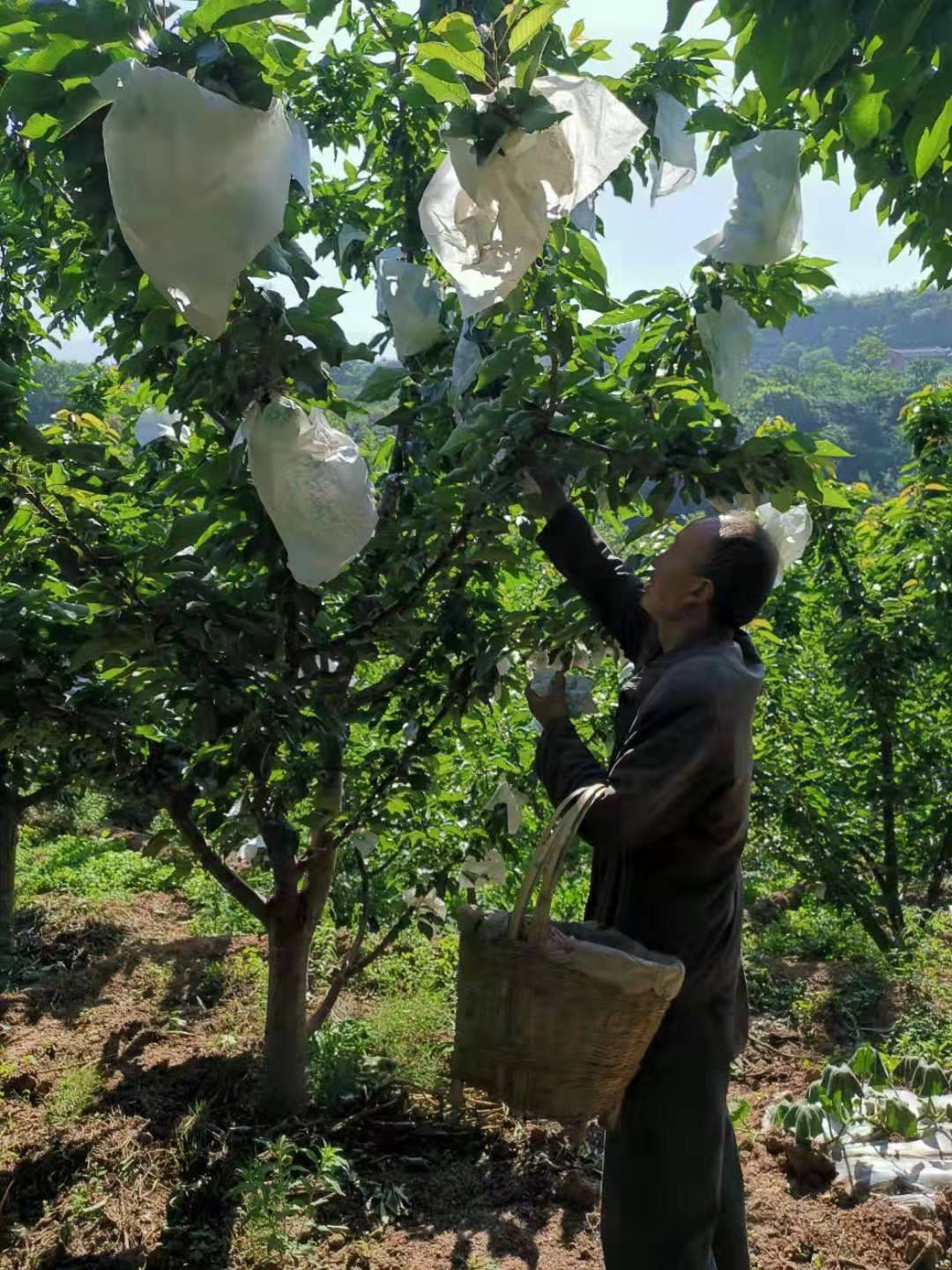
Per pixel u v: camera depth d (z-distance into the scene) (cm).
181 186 170
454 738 419
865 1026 546
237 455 224
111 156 170
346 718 344
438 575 304
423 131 334
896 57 149
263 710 254
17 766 324
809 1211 357
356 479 211
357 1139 400
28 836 876
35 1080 442
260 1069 445
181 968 577
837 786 667
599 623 319
